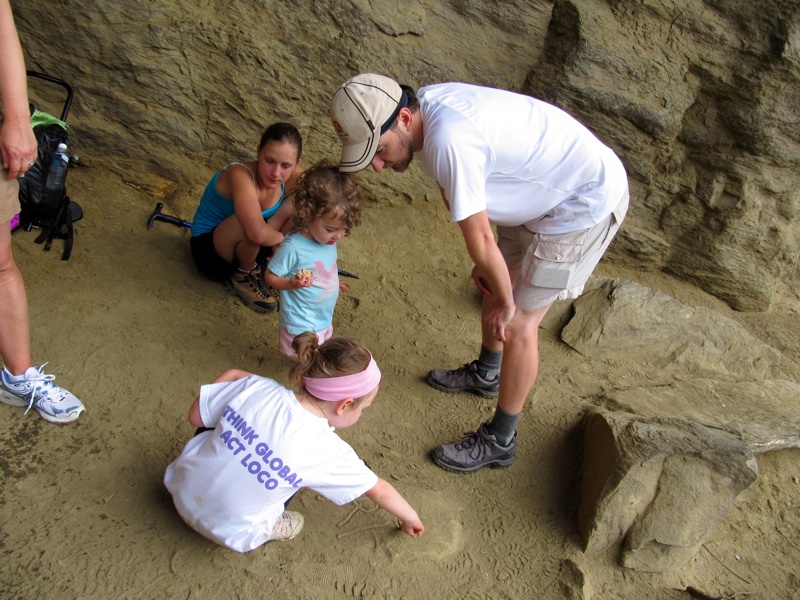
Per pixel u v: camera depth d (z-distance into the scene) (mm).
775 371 3764
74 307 2996
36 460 2328
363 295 3703
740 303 4539
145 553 2135
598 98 4066
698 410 3127
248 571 2150
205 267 3352
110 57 3709
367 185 4293
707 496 2525
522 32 4102
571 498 2703
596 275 4199
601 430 2734
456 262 4172
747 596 2566
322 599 2135
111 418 2543
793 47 3781
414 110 2117
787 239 4418
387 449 2744
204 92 3912
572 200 2246
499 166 2133
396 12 3932
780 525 2975
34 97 3746
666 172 4320
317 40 3891
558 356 3570
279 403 2012
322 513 2393
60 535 2125
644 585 2490
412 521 2230
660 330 3668
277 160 2930
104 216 3660
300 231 2662
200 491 2008
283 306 2793
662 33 4000
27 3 3531
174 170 4043
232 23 3809
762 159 4117
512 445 2732
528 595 2303
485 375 3051
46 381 2439
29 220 3227
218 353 2996
